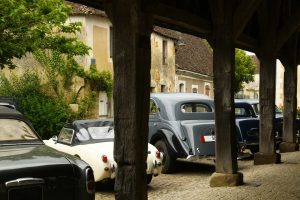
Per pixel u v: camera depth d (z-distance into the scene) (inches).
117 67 205.0
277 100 1277.1
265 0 385.7
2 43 422.3
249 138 465.4
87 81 740.0
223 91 296.8
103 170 306.8
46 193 182.9
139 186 206.7
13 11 400.5
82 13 737.0
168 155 396.8
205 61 1253.7
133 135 203.8
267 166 396.2
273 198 263.7
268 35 393.4
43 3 440.1
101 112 763.4
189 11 284.2
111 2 205.2
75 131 341.1
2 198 173.0
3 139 208.5
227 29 293.4
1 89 689.6
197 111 426.6
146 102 210.2
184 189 321.1
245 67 1293.1
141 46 208.5
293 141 529.7
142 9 210.4
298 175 341.1
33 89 707.4
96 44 765.3
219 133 301.3
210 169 422.6
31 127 226.1
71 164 191.3
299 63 566.6
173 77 1032.8
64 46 497.7
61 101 708.0
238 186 300.4
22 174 176.7
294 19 386.6
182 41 1102.4
